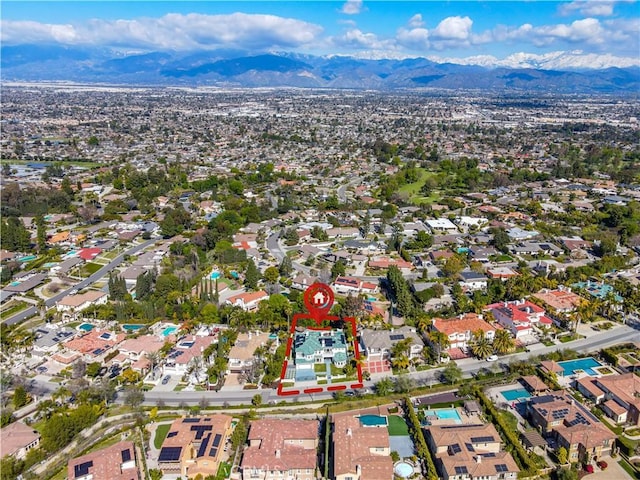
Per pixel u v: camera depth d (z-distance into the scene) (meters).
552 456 152.38
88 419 164.75
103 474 140.75
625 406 169.75
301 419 167.75
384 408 174.12
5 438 156.88
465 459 144.62
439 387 186.88
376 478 139.38
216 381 190.75
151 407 176.88
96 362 196.50
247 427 163.62
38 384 193.12
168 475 146.00
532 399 171.75
